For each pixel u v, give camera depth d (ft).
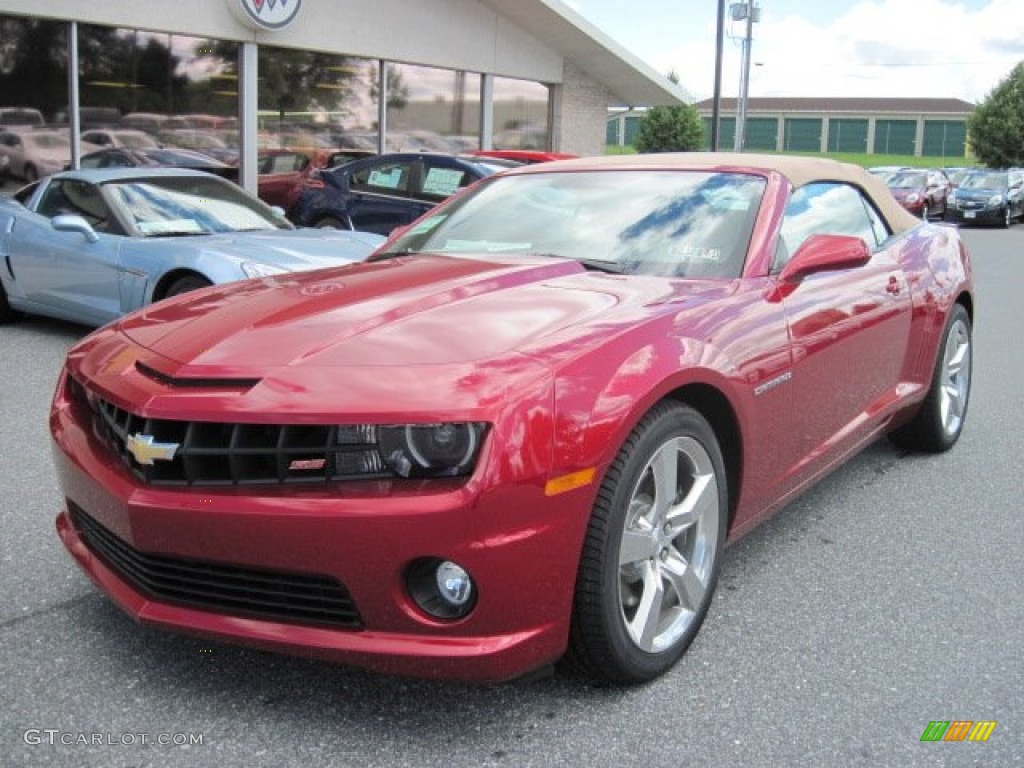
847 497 14.43
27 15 39.17
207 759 7.72
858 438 13.05
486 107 62.44
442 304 9.30
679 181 12.44
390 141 56.29
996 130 170.91
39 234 24.38
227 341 8.63
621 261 11.33
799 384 10.88
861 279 12.78
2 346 23.77
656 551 8.87
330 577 7.59
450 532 7.38
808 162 13.44
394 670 7.70
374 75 54.60
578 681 8.95
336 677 8.95
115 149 42.88
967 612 10.61
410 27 55.67
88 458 8.79
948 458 16.47
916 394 14.73
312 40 49.96
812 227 12.47
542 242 12.03
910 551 12.35
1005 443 17.46
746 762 7.79
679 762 7.77
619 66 67.92
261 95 48.42
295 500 7.54
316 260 21.38
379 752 7.84
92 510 8.73
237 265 20.53
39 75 40.09
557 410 7.76
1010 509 13.97
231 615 8.08
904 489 14.82
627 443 8.27
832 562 11.96
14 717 8.24
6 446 15.75
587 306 9.34
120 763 7.64
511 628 7.71
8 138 39.45
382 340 8.38
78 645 9.45
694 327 9.36
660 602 8.90
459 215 13.32
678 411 8.84
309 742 7.96
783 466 10.99
